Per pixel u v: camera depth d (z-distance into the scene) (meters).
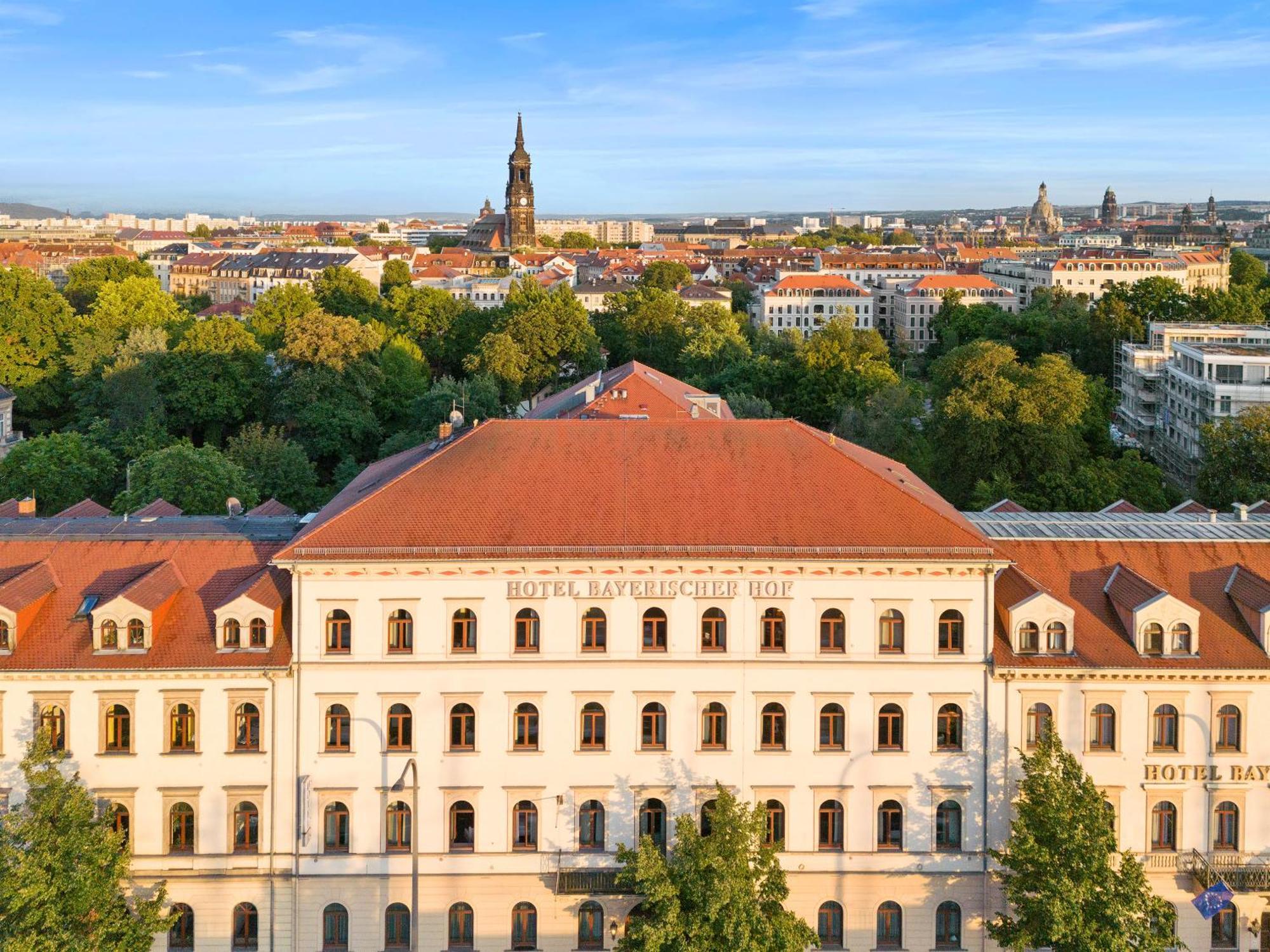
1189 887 64.38
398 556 63.09
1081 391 152.38
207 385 178.75
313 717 63.56
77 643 63.75
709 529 64.88
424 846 63.97
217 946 63.59
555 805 64.19
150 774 63.19
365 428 177.38
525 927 64.62
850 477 67.62
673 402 112.31
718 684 64.38
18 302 196.38
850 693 64.44
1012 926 59.47
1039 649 64.88
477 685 63.94
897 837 65.12
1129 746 64.56
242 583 66.75
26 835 55.94
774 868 59.88
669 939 56.75
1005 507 82.44
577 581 63.94
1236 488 129.50
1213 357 179.62
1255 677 64.00
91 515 81.81
